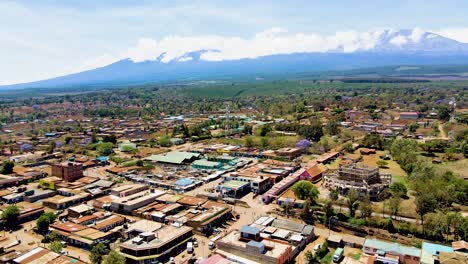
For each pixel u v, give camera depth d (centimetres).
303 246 13338
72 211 16175
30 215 16088
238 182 19538
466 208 15725
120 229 14250
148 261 12075
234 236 13162
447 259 11256
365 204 14988
